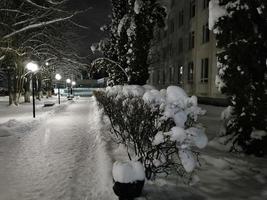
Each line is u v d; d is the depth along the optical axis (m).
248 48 7.66
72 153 8.21
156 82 46.41
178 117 5.07
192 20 29.41
